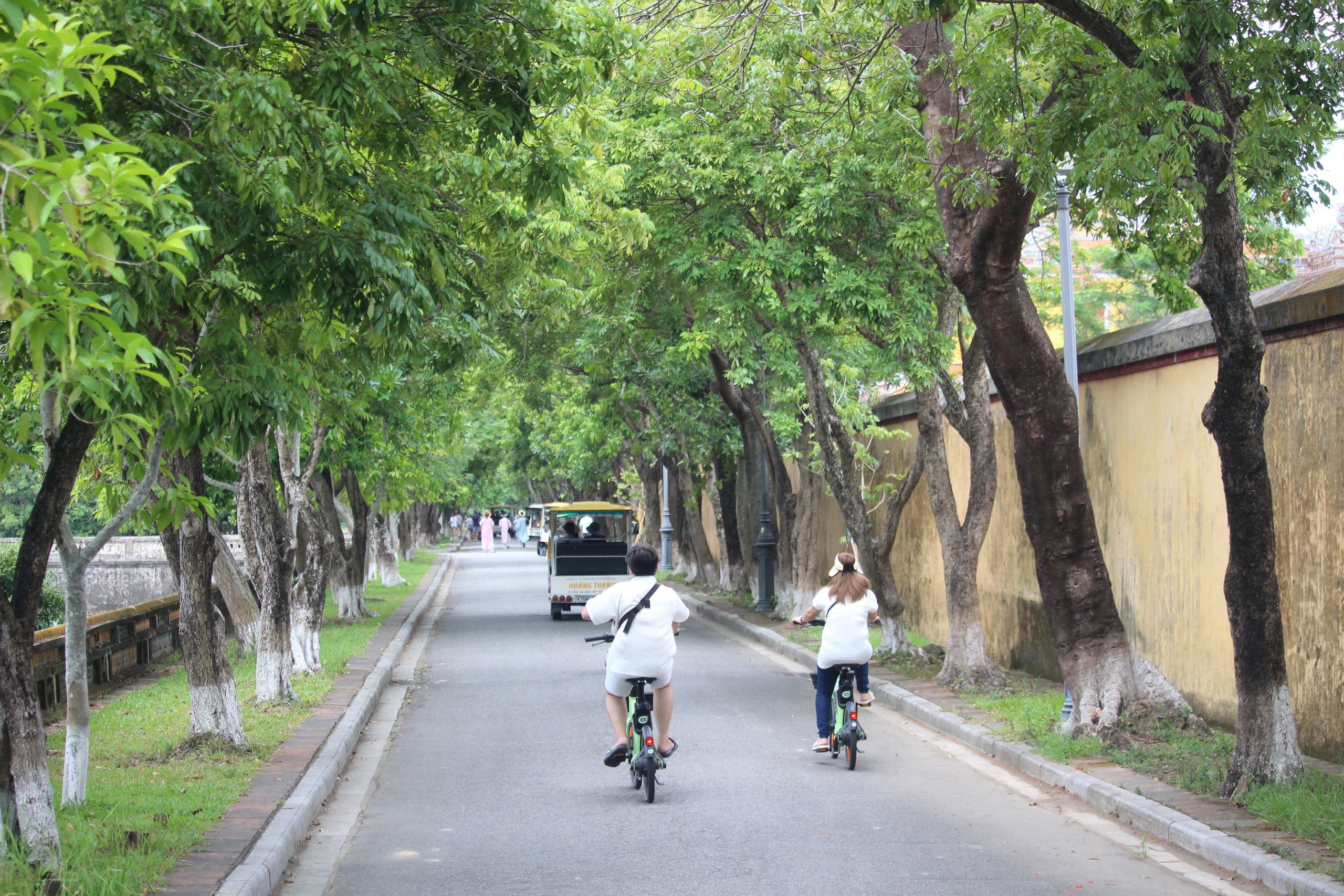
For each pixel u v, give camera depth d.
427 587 37.41
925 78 12.40
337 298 8.15
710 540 44.84
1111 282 34.62
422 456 29.02
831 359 22.00
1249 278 15.80
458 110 10.26
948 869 7.34
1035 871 7.28
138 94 7.74
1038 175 10.05
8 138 4.28
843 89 15.10
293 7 8.20
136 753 10.75
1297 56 9.74
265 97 7.78
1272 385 10.77
